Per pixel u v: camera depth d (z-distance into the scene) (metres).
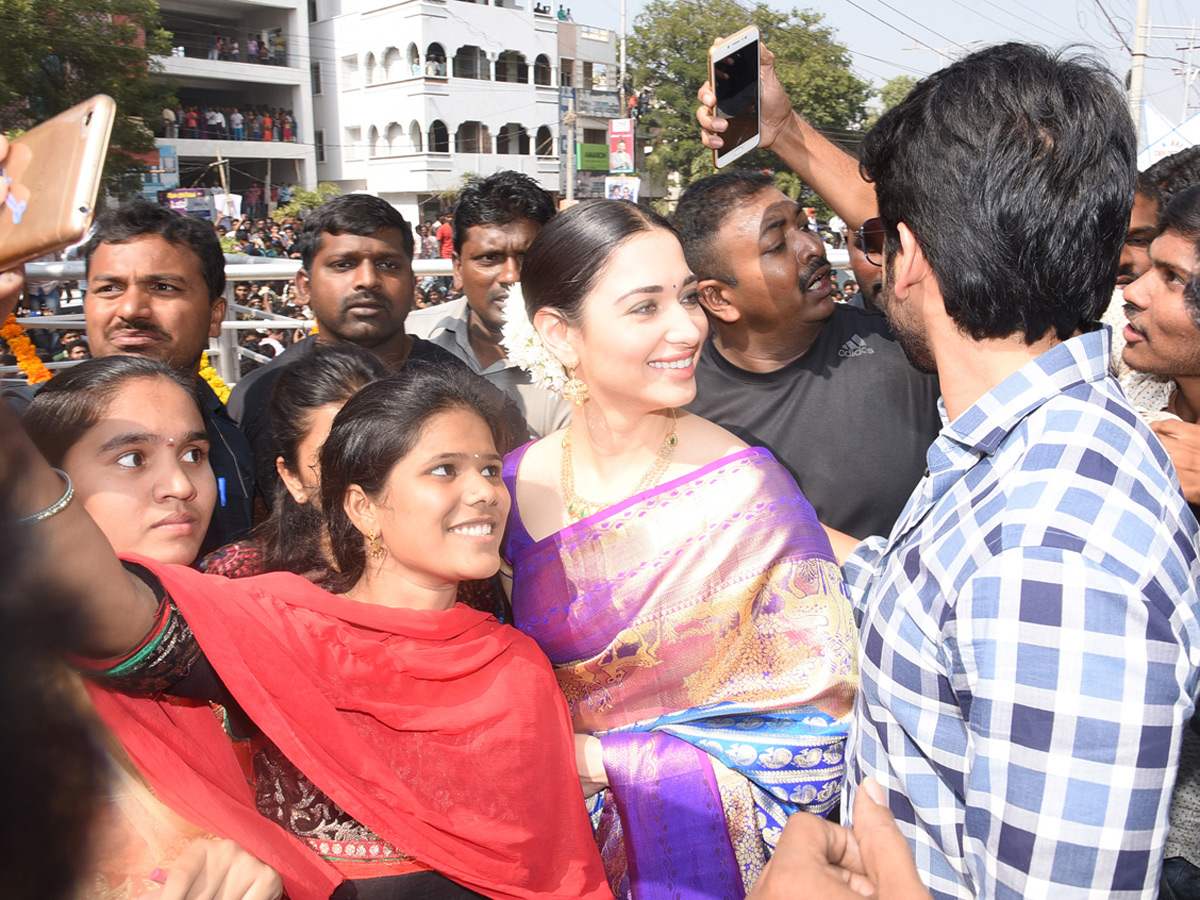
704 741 1.64
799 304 2.13
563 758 1.51
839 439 2.17
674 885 1.60
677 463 1.77
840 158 2.42
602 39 40.38
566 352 1.72
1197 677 0.97
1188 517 1.04
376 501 1.41
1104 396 1.07
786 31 35.53
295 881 1.19
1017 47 1.12
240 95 36.88
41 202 0.74
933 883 1.18
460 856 1.34
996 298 1.07
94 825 0.60
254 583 1.38
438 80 34.38
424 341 3.12
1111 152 1.05
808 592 1.66
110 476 1.40
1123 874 0.92
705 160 36.38
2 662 0.55
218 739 1.28
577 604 1.71
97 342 2.39
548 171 37.88
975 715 0.99
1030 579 0.95
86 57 20.42
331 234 2.72
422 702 1.40
